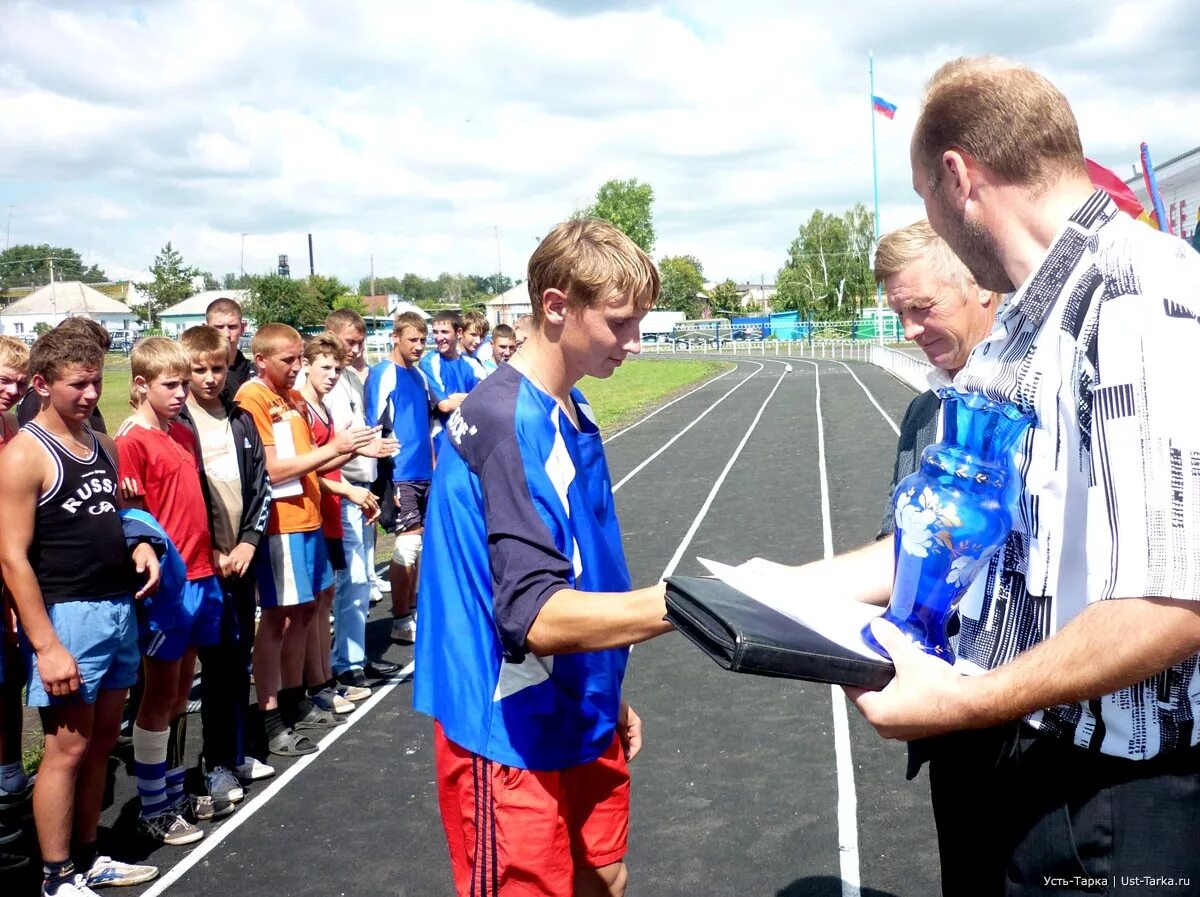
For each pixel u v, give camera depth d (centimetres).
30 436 331
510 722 199
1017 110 131
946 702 123
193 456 416
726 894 341
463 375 829
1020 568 139
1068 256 129
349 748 495
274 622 486
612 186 8175
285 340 477
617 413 2352
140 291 8294
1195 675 125
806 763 450
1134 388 117
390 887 360
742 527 974
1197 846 128
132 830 409
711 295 11438
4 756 400
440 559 204
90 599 341
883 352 3856
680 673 582
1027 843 140
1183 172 1060
